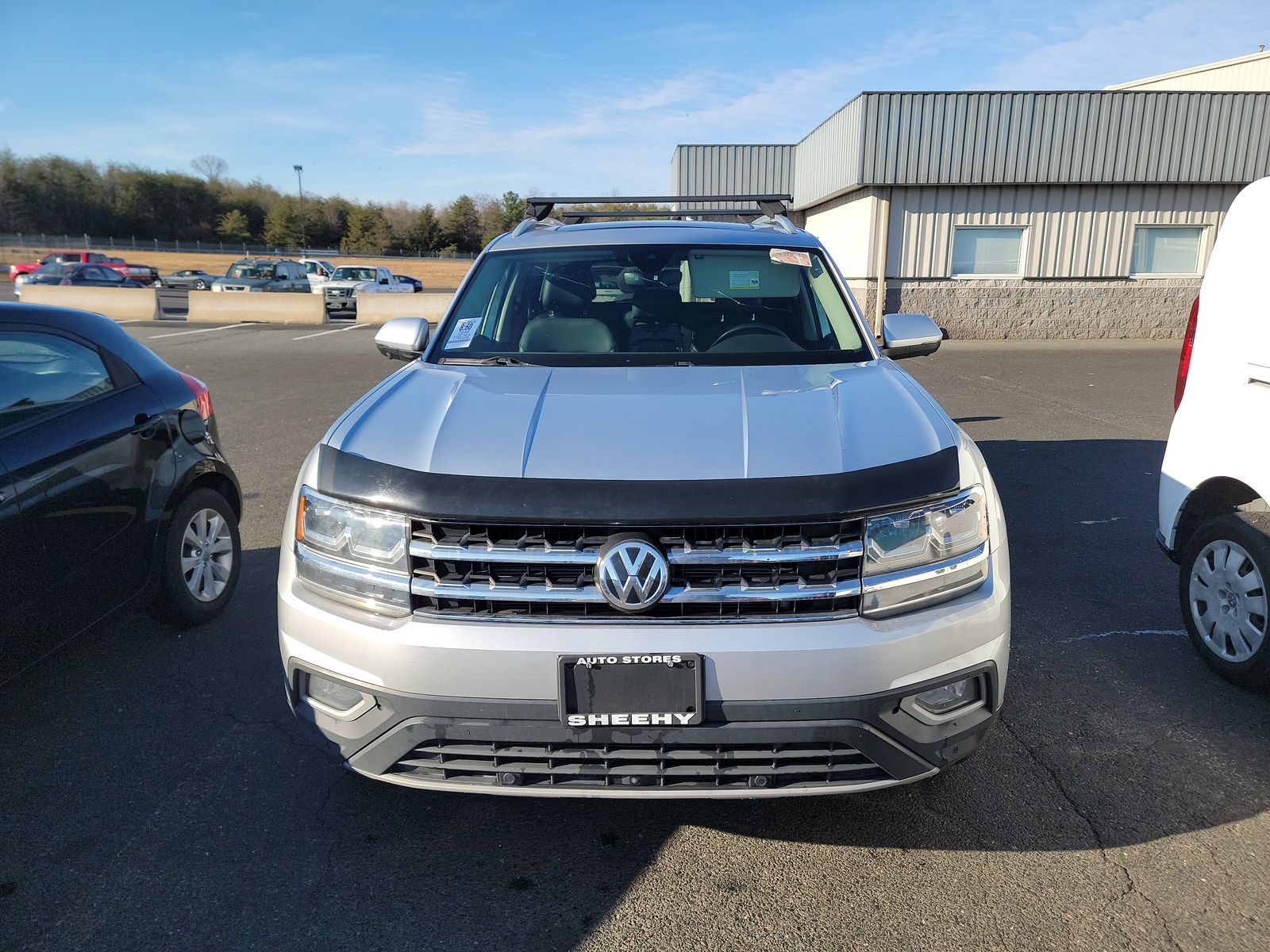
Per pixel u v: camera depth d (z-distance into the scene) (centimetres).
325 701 243
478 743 228
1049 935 229
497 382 297
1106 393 1093
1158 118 1630
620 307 366
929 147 1633
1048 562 506
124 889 248
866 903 242
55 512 325
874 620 226
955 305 1723
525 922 236
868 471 231
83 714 342
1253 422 344
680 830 274
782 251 393
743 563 221
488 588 223
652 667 217
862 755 230
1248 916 235
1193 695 355
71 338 362
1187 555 382
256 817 280
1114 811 281
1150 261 1731
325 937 231
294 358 1528
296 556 248
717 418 256
